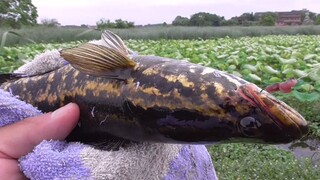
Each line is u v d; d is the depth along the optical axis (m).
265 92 0.16
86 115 0.19
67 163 0.17
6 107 0.18
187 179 0.21
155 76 0.17
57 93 0.20
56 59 0.21
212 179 0.24
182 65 0.17
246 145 0.62
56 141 0.18
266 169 0.52
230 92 0.16
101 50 0.18
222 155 0.59
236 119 0.16
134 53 0.20
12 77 0.21
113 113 0.18
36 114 0.18
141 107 0.17
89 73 0.18
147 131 0.17
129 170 0.17
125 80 0.18
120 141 0.18
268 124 0.16
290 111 0.16
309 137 0.75
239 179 0.50
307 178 0.51
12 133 0.17
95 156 0.17
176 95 0.17
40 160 0.17
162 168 0.19
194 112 0.17
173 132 0.17
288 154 0.62
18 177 0.17
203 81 0.17
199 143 0.17
